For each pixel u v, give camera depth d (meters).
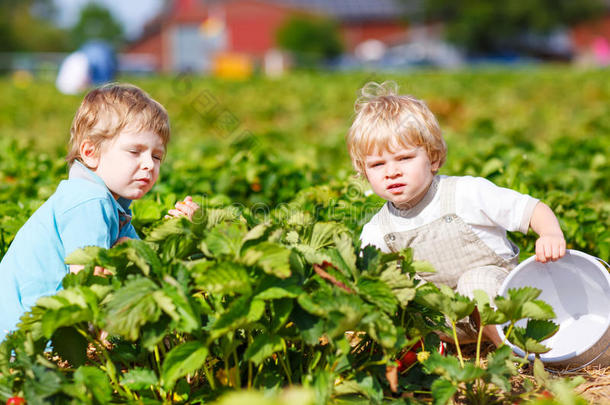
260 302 1.84
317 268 1.99
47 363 1.87
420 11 57.53
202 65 58.16
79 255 1.96
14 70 36.53
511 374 2.09
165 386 1.80
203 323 2.05
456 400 2.25
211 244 1.87
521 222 2.53
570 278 2.56
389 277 1.97
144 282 1.84
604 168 5.02
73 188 2.50
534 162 4.94
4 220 3.26
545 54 54.38
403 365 2.27
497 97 15.07
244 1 56.66
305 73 29.14
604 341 2.37
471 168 4.22
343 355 1.98
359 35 60.72
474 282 2.50
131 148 2.48
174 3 59.06
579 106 14.18
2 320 2.42
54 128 11.36
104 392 1.92
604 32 57.09
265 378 2.03
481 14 51.69
